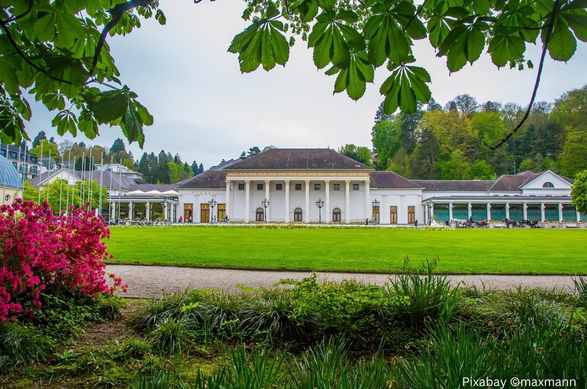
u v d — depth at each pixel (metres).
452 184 66.50
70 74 1.75
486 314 4.32
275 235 26.58
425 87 1.84
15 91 1.86
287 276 9.53
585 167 63.69
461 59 1.65
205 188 64.44
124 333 4.62
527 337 2.51
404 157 89.19
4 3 1.59
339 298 4.60
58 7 1.57
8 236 4.44
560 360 2.14
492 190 63.88
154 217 74.06
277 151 65.06
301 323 4.24
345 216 60.28
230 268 10.73
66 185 51.28
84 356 3.73
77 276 5.14
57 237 5.23
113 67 2.35
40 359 3.81
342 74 1.90
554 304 4.62
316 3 1.93
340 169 59.81
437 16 1.85
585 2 1.37
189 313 4.61
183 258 12.71
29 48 2.02
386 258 12.97
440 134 86.19
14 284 4.21
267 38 1.74
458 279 9.12
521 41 1.66
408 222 61.94
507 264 11.52
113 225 48.91
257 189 63.50
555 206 60.69
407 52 1.68
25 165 80.31
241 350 2.48
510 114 91.62
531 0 1.78
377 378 2.02
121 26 3.40
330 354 2.59
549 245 18.62
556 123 79.81
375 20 1.64
